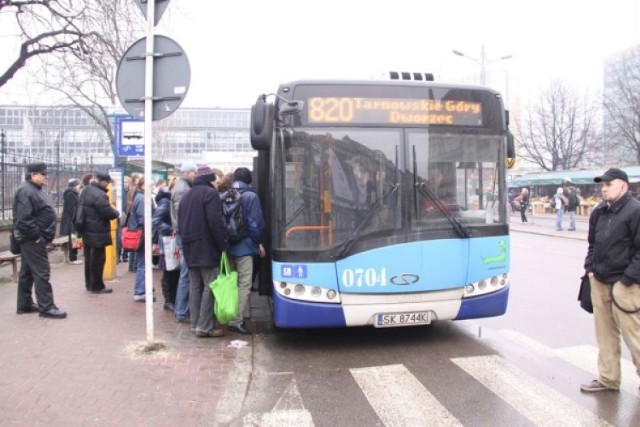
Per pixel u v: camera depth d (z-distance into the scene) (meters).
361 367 5.68
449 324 7.46
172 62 5.80
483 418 4.39
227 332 6.95
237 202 6.75
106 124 23.16
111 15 12.59
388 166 6.07
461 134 6.29
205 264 6.41
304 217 5.97
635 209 4.66
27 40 13.27
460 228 6.11
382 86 6.16
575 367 5.63
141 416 4.33
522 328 7.23
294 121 6.04
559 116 46.88
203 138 89.06
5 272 11.32
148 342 5.97
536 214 40.22
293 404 4.71
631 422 4.28
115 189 13.05
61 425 4.10
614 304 4.75
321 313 5.91
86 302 8.33
